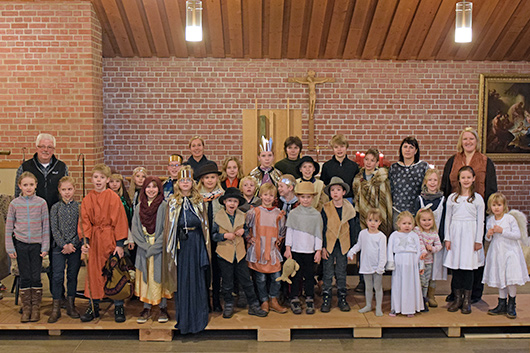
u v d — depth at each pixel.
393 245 5.57
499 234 5.58
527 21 8.44
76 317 5.61
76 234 5.48
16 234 5.45
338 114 9.21
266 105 9.13
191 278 5.36
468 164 5.91
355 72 9.13
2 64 7.82
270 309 5.78
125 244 5.77
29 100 7.86
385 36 8.69
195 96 9.08
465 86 9.22
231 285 5.57
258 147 7.70
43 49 7.80
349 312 5.72
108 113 9.05
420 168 5.88
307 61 9.10
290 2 8.10
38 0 7.73
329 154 9.26
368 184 6.00
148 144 9.12
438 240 5.63
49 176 5.75
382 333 5.59
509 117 9.23
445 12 8.20
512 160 9.32
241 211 5.56
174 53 8.94
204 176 5.73
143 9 8.21
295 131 7.77
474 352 5.18
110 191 5.50
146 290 5.40
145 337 5.41
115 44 8.74
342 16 8.30
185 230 5.34
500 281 5.54
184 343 5.35
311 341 5.40
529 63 9.25
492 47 9.00
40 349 5.23
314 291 6.32
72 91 7.85
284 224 5.74
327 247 5.67
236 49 8.84
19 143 7.91
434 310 5.79
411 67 9.16
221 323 5.44
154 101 9.06
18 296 6.02
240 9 8.16
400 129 9.27
